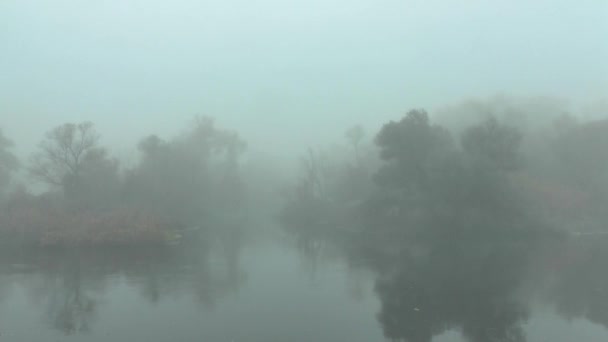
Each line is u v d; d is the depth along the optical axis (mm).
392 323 18578
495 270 28984
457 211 44094
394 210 50531
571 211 50125
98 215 47344
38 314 20453
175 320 19234
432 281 26141
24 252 39219
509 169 45938
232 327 18234
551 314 19656
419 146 48500
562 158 58000
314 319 19172
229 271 29953
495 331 17547
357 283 25859
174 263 33281
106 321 19281
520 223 44250
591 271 28234
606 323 18375
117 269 31047
